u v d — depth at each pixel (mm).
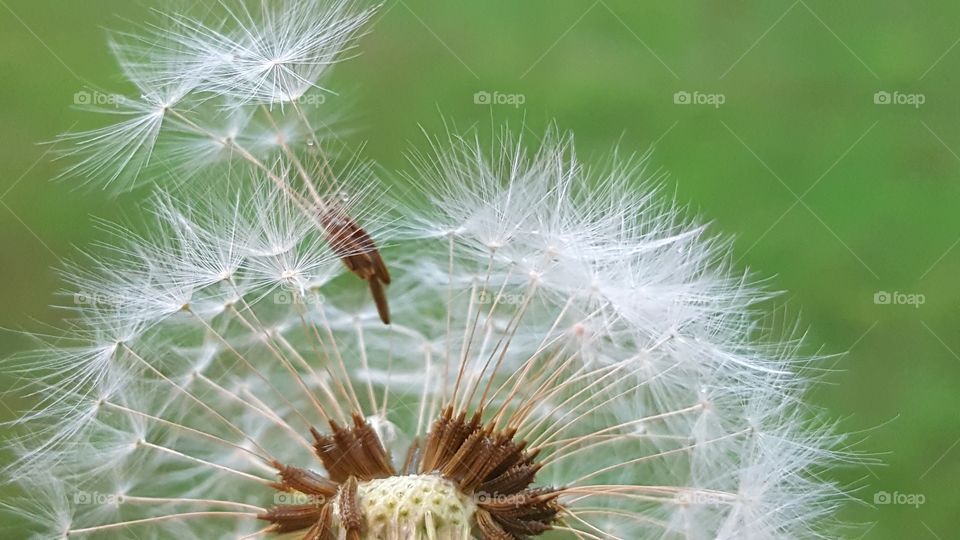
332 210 104
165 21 114
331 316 117
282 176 106
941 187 155
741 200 152
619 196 111
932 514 137
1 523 117
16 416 113
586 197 110
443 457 102
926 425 141
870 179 154
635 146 153
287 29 109
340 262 110
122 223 135
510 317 115
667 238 108
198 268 107
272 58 107
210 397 114
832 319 147
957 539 136
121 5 145
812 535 108
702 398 109
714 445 109
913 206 153
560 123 153
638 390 112
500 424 104
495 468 101
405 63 154
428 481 100
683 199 150
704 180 153
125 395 109
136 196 138
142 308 107
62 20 149
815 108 158
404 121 151
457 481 101
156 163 112
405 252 118
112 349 108
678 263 108
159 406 111
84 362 108
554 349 112
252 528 111
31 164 145
